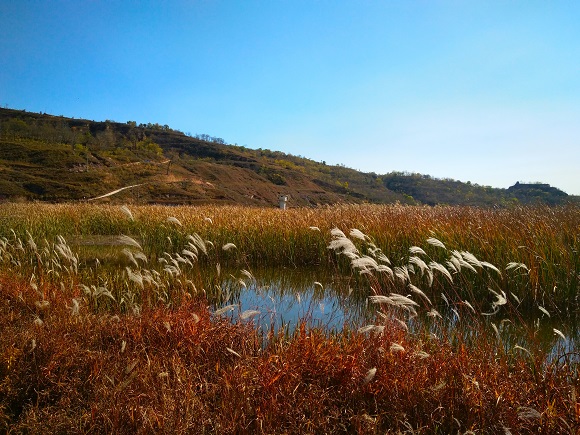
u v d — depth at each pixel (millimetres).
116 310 5535
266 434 2703
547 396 2959
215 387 3240
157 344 4117
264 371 3305
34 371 3514
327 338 4254
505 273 6398
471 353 3801
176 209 16656
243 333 4320
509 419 2762
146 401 3074
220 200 61156
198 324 4406
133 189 58562
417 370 3387
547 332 5258
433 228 8289
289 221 11500
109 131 104062
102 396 3145
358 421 2826
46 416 2959
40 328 4141
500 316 5965
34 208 17406
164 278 6891
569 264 6242
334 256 9969
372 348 3672
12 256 7781
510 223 8352
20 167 60625
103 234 14047
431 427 2861
